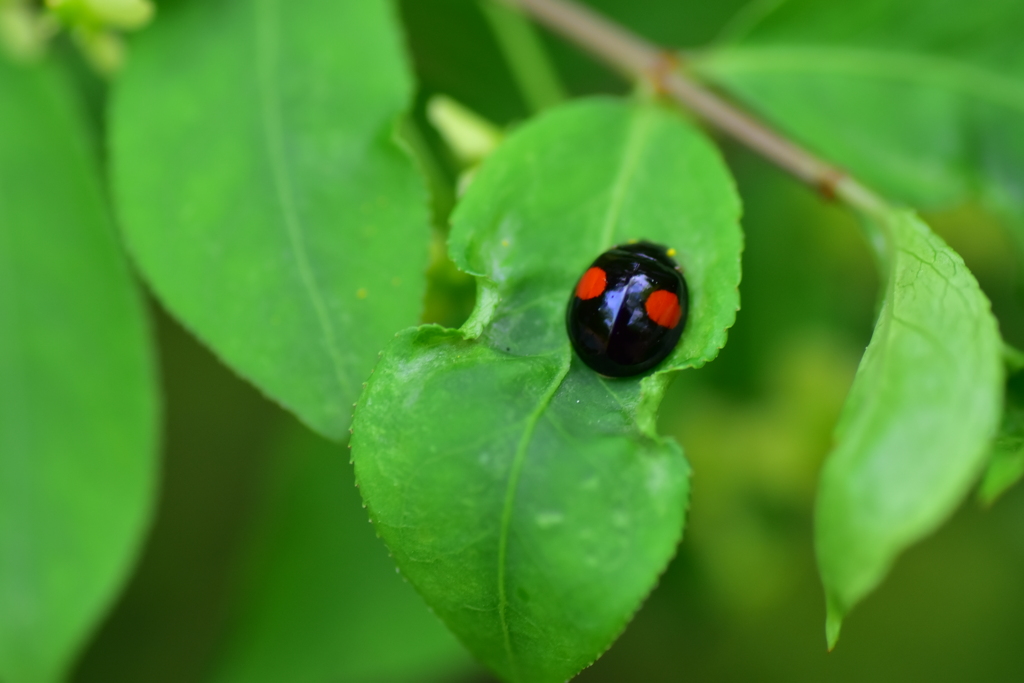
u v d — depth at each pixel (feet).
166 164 0.33
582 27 0.34
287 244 0.32
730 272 0.31
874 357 0.29
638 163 0.32
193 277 0.32
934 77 0.34
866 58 0.34
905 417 0.28
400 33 0.33
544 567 0.29
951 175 0.34
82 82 0.38
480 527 0.29
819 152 0.34
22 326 0.35
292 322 0.31
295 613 0.37
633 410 0.30
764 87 0.34
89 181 0.35
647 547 0.29
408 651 0.37
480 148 0.34
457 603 0.29
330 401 0.31
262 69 0.33
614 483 0.29
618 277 0.30
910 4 0.34
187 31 0.34
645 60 0.34
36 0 0.35
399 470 0.29
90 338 0.35
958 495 0.28
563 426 0.30
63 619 0.35
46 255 0.35
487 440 0.29
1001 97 0.34
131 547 0.35
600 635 0.29
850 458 0.28
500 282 0.31
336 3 0.33
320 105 0.33
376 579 0.37
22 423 0.35
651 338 0.30
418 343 0.30
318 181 0.32
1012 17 0.34
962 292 0.29
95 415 0.35
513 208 0.31
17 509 0.35
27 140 0.35
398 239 0.32
